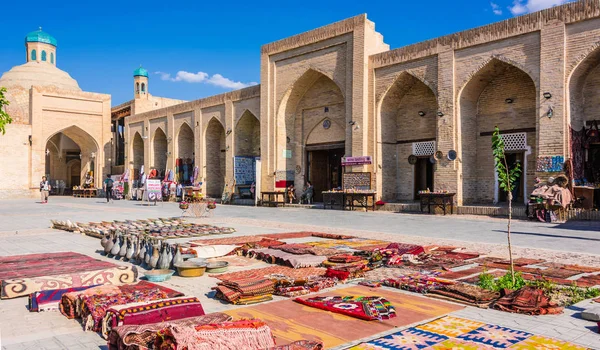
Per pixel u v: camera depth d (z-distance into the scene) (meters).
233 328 2.96
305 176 18.80
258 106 20.03
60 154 35.06
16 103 31.69
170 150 25.58
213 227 9.84
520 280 4.64
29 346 3.24
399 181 15.91
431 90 14.83
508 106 13.20
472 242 7.81
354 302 4.12
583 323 3.63
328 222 11.49
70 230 9.67
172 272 5.30
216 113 22.61
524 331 3.43
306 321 3.70
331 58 16.62
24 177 27.59
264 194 18.80
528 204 11.30
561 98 11.07
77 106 30.03
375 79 15.35
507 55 12.20
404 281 4.91
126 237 6.53
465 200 13.50
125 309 3.46
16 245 7.79
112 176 29.89
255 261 6.36
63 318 3.91
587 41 10.75
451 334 3.36
